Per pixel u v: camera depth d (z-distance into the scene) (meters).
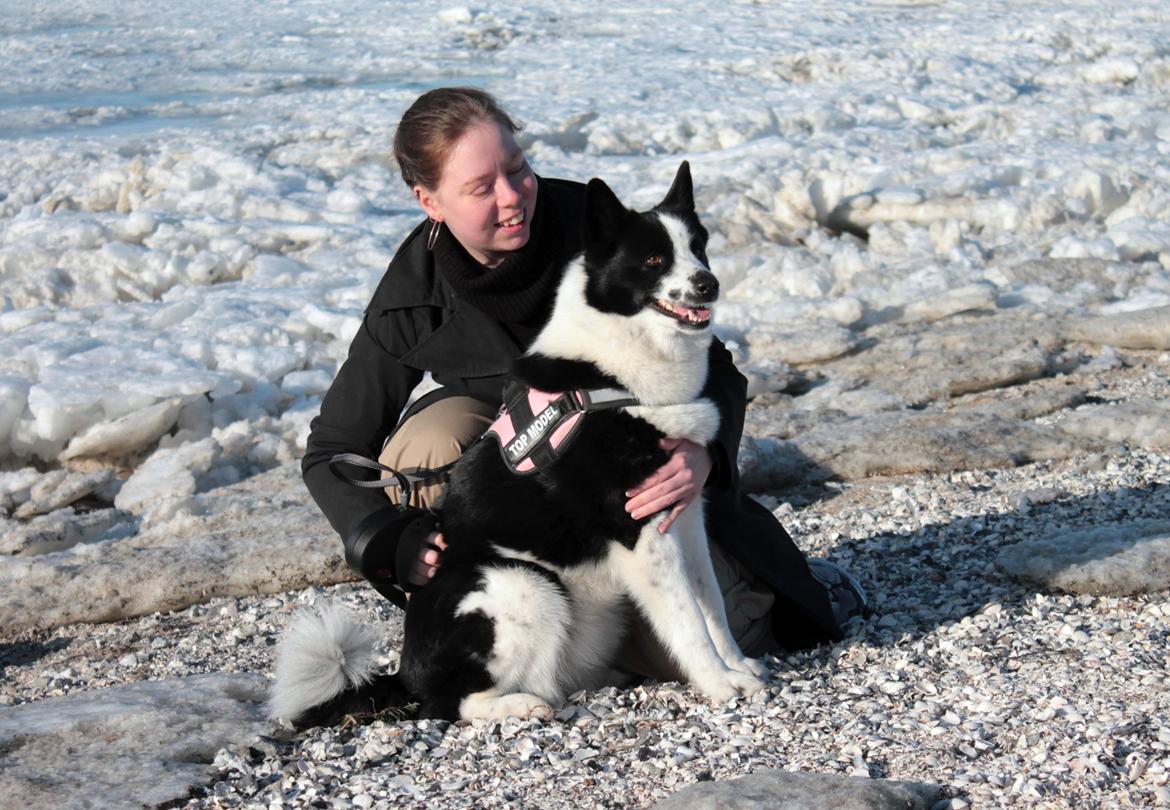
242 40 22.91
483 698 3.34
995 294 8.30
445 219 3.48
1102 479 5.30
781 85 16.48
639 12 25.06
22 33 24.17
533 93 16.11
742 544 3.65
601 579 3.46
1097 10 22.48
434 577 3.38
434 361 3.66
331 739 3.28
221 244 9.17
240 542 5.15
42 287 8.47
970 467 5.72
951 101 15.13
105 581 4.86
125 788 3.03
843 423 6.23
